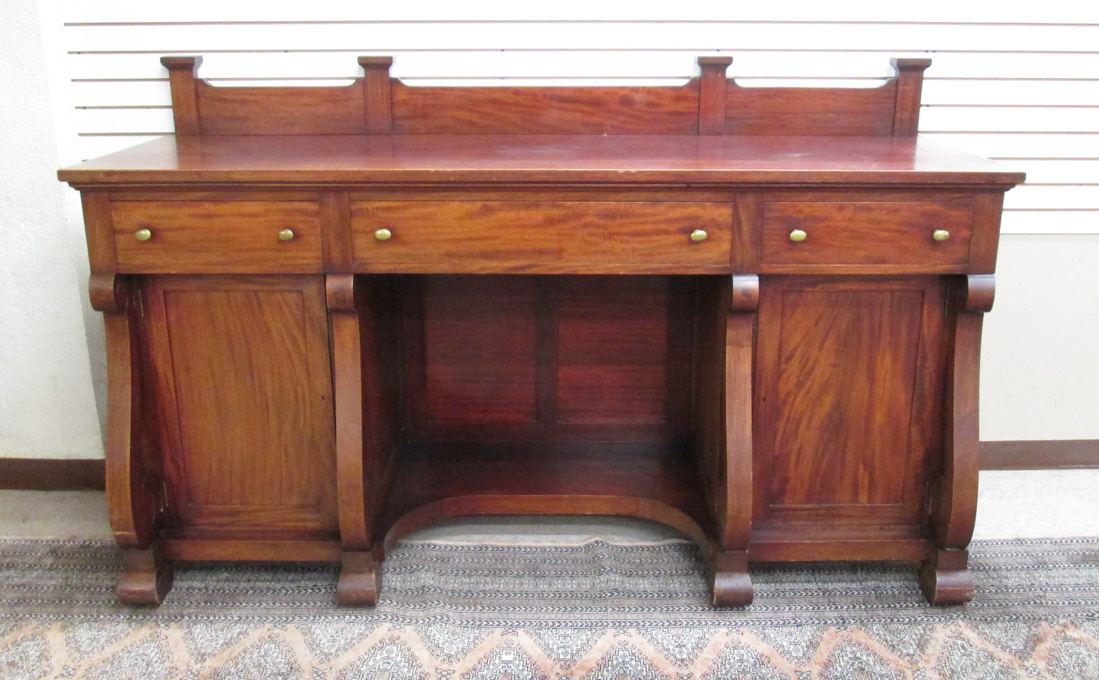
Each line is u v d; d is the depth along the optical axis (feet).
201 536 6.69
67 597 6.76
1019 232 8.00
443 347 8.01
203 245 5.94
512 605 6.67
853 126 7.53
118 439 6.26
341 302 6.00
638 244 5.95
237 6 7.39
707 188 5.83
